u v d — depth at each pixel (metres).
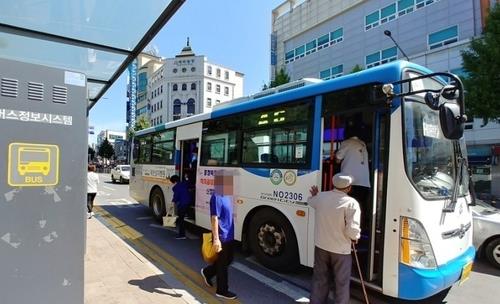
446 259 4.15
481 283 5.57
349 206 3.83
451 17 22.33
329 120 5.05
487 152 19.97
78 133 2.80
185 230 8.85
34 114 2.61
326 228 3.96
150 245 7.35
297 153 5.30
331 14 31.12
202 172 7.66
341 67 30.05
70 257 2.73
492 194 19.41
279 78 25.12
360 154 4.75
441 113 3.75
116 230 8.84
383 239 4.08
